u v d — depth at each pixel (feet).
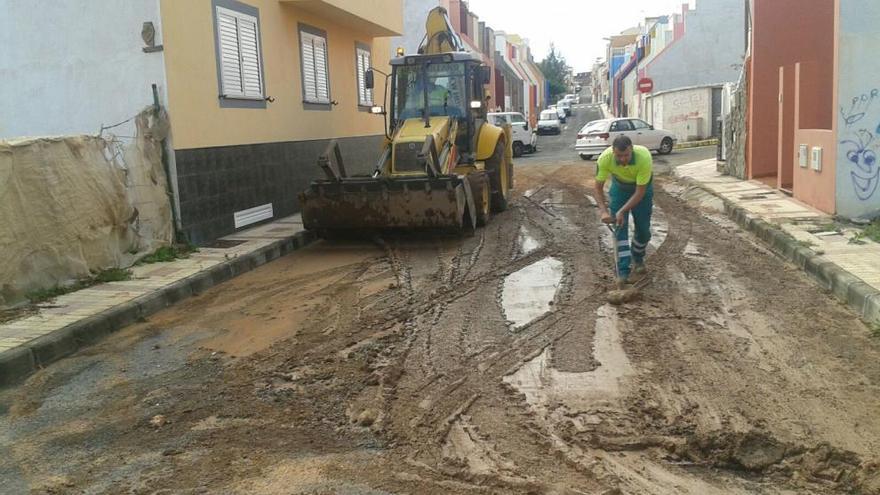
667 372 19.33
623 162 25.99
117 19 35.63
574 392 18.26
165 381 20.30
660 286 27.94
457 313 25.45
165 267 32.48
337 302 27.61
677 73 141.49
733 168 61.00
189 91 36.99
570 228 41.42
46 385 20.44
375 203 37.52
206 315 26.89
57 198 28.89
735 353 20.56
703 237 37.45
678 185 60.54
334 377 19.93
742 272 29.78
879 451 14.85
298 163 49.65
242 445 16.14
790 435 15.62
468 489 13.96
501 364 20.42
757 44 54.54
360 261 35.14
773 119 55.26
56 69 37.11
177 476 14.84
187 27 36.78
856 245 30.89
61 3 36.37
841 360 19.81
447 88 43.86
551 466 14.75
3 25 37.50
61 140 29.43
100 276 30.22
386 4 60.29
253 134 43.24
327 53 54.95
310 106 51.65
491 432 16.33
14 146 27.14
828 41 53.47
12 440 16.93
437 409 17.61
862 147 36.65
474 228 40.57
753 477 14.48
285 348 22.50
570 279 29.48
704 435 15.60
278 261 36.42
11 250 26.68
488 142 45.24
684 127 115.96
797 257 30.40
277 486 14.26
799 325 22.86
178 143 36.01
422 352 21.61
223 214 40.04
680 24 145.79
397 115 44.29
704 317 23.95
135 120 35.09
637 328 23.00
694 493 13.71
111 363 22.07
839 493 13.71
